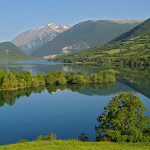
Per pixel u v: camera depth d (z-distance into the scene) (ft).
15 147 136.77
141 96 384.27
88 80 568.82
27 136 204.74
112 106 157.58
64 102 348.59
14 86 468.34
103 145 137.80
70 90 455.22
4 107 319.27
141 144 135.95
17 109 307.78
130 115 148.36
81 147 131.54
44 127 228.84
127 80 586.04
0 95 403.54
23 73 556.10
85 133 206.18
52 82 541.75
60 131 214.69
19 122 248.52
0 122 248.73
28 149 128.26
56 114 279.49
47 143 146.72
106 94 409.49
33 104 336.70
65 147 132.36
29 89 466.70
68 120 251.60
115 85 510.17
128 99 158.51
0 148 134.21
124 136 142.61
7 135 208.03
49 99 370.94
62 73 592.60
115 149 125.08
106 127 161.38
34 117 267.18
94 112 285.43
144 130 151.94
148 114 258.16
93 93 419.33
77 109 302.25
